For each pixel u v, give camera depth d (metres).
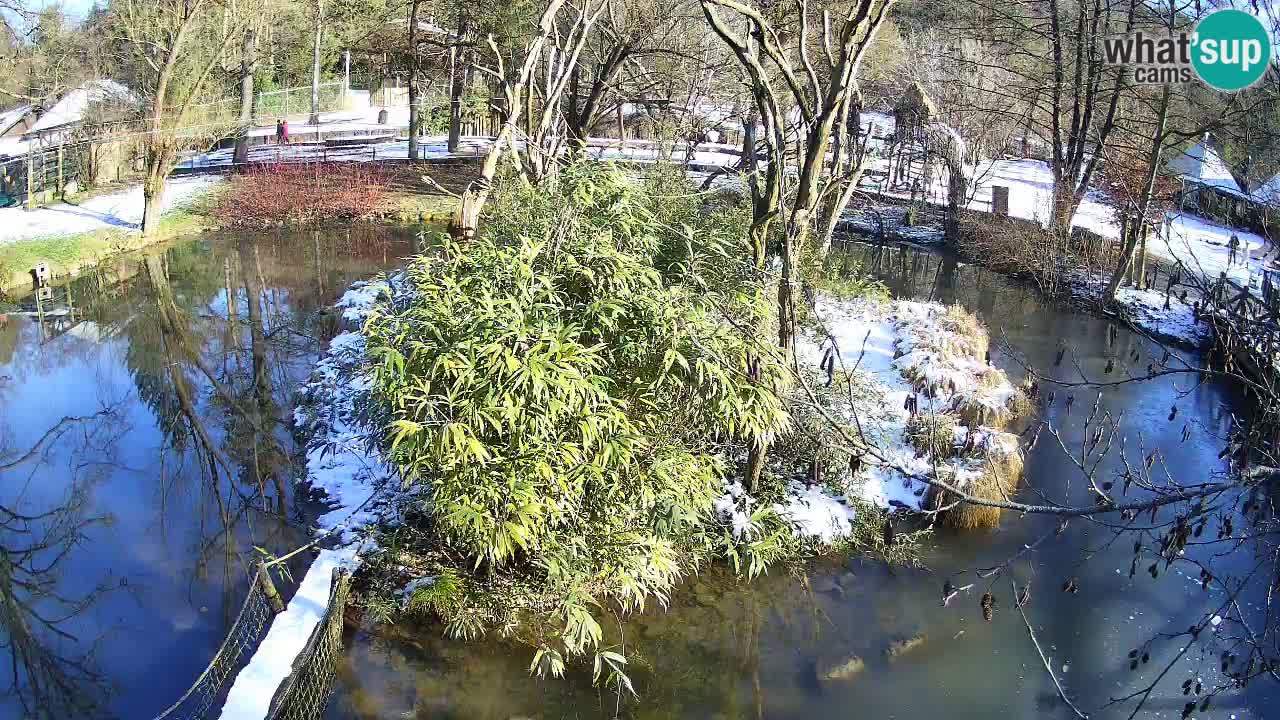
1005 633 7.23
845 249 22.38
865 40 8.09
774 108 8.25
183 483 9.68
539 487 6.61
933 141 25.55
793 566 8.01
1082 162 20.34
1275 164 9.70
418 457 6.52
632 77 21.83
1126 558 8.19
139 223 21.33
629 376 7.02
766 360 7.21
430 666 6.63
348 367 11.32
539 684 6.53
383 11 31.73
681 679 6.65
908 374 11.28
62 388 12.51
